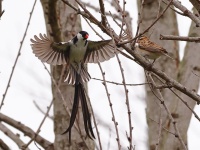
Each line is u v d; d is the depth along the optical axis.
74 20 13.34
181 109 14.64
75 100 10.66
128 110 8.91
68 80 11.04
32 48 10.77
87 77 11.05
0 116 14.02
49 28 13.41
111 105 9.10
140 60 10.45
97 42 10.86
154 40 15.30
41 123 10.86
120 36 10.02
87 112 10.44
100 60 11.07
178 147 14.43
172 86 10.62
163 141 14.61
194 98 10.76
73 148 13.48
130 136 8.80
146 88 15.22
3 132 13.52
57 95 13.76
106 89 9.29
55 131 13.80
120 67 9.08
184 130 14.59
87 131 10.22
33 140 11.55
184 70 14.97
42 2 13.72
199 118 10.27
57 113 13.76
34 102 13.48
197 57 14.94
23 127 13.95
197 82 14.84
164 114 14.77
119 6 10.54
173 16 15.34
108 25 10.18
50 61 10.95
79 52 10.93
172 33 15.27
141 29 15.17
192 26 14.85
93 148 13.62
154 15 15.09
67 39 13.60
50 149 13.73
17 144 13.27
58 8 13.72
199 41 10.31
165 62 15.16
